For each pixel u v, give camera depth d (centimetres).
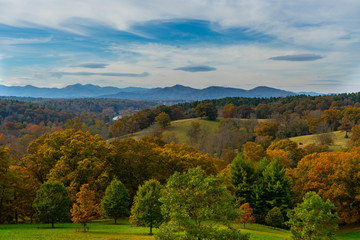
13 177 3931
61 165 4403
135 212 3225
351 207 4559
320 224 2602
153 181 3394
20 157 5669
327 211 2652
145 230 3456
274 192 4725
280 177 4791
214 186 2061
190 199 1983
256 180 5078
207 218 1966
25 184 4388
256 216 4847
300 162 5700
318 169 4944
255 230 3988
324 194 4622
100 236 2847
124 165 5225
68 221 4275
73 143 4709
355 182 4512
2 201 3991
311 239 2588
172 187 2084
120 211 4019
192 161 5450
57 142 4950
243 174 5019
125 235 3003
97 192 4575
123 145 5472
